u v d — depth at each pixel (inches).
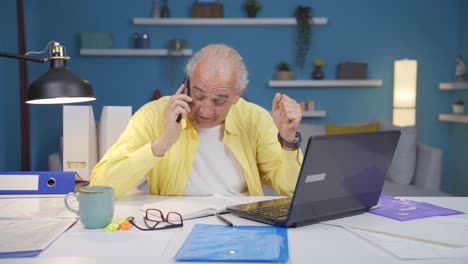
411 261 36.8
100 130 69.7
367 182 50.8
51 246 40.2
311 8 192.7
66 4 187.3
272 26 192.4
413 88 183.6
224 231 44.2
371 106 196.4
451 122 197.3
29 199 57.8
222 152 70.9
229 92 61.2
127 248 39.7
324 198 47.3
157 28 191.0
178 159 69.1
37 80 55.6
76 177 67.5
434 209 53.9
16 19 158.2
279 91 194.9
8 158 149.3
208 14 187.6
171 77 190.1
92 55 189.0
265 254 37.4
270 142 72.1
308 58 194.7
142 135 66.7
